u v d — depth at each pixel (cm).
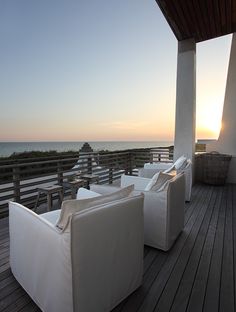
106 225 127
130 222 146
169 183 213
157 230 218
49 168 398
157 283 168
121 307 143
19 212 157
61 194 351
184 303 147
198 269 187
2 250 218
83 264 116
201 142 592
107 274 132
